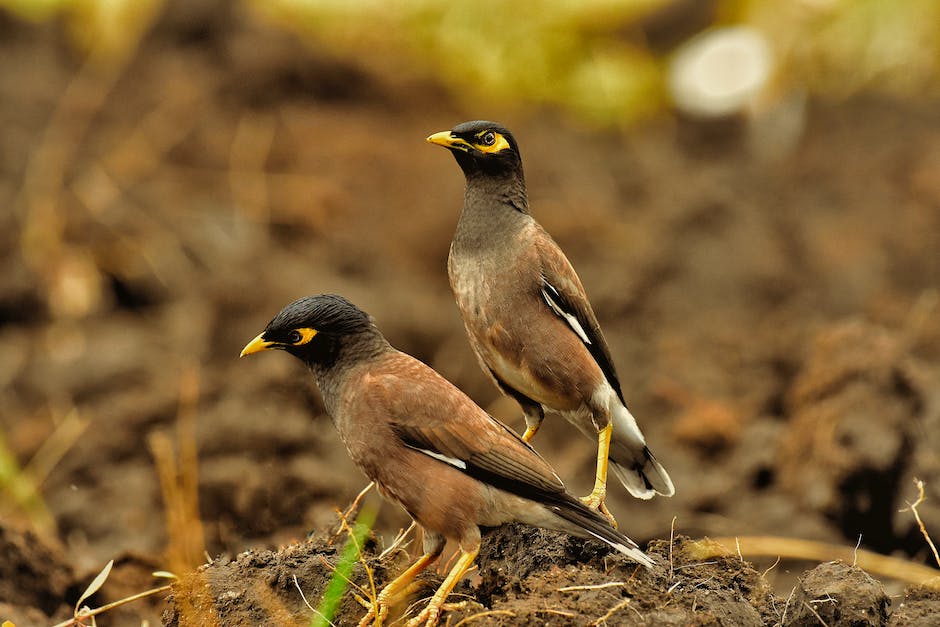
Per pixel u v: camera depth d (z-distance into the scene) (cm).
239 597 689
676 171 1858
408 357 690
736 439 1212
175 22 1973
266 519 1023
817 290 1534
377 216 1664
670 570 675
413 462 663
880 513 1049
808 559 1020
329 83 1931
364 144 1808
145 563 919
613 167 1870
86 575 908
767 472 1148
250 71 1908
